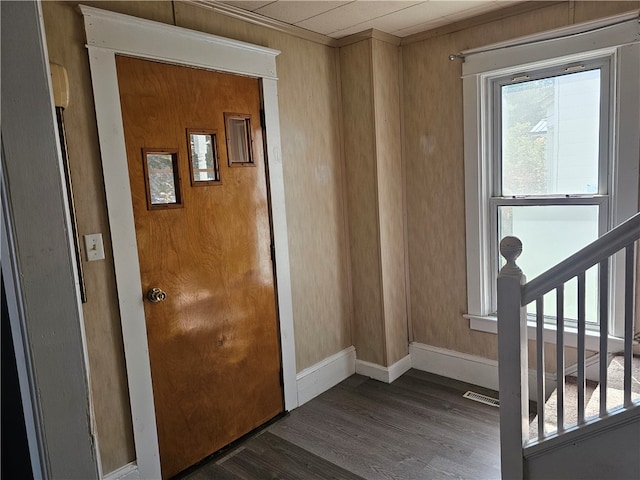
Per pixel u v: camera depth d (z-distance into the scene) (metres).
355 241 3.08
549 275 1.65
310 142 2.81
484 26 2.63
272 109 2.52
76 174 1.79
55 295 0.73
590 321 2.54
